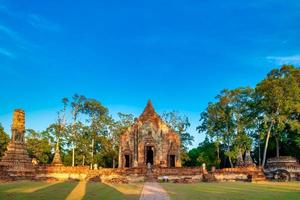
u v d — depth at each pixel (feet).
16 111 206.59
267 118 247.29
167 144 266.77
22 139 205.67
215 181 205.36
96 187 127.34
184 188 130.93
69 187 121.80
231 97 276.21
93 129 298.97
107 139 300.81
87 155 291.17
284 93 241.14
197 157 316.19
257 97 259.60
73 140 290.15
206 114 282.97
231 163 272.72
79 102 301.84
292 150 259.60
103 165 319.88
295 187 134.10
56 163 230.27
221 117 276.82
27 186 124.16
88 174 214.07
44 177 202.39
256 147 289.74
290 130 248.73
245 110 272.51
